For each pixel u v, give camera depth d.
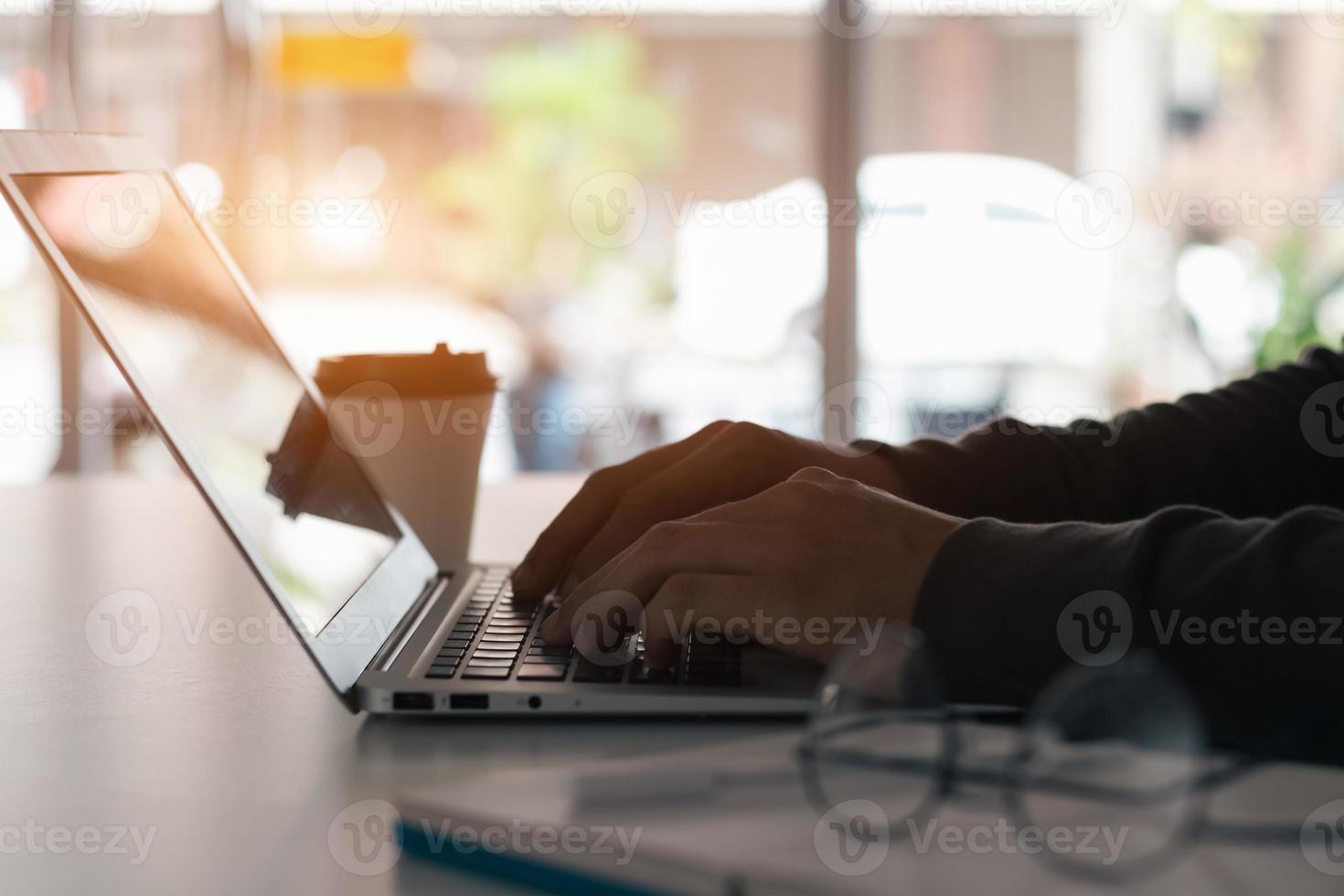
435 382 0.95
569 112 5.39
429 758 0.54
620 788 0.42
